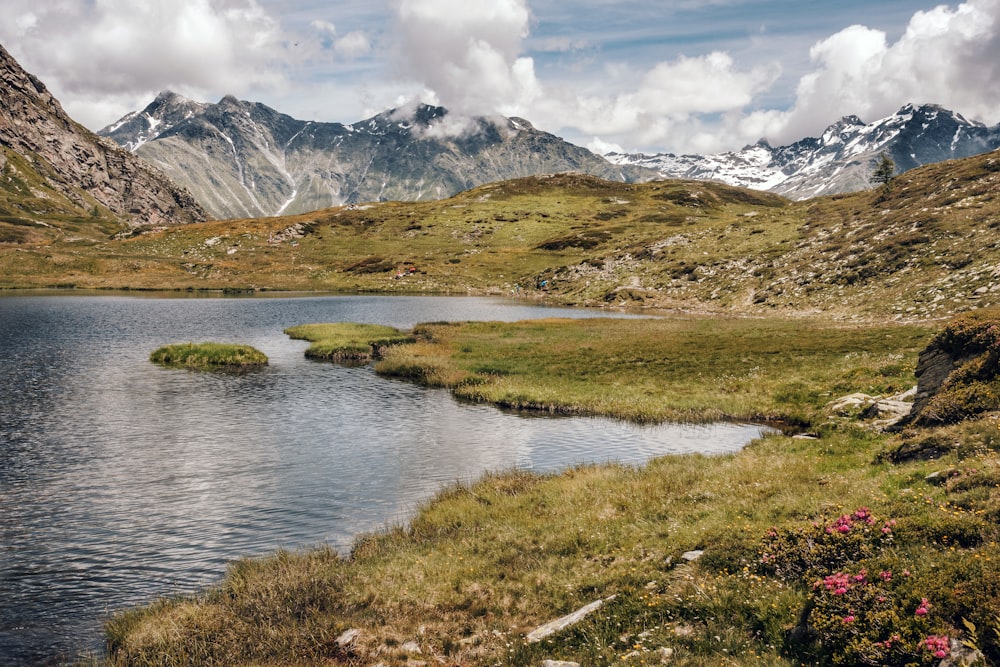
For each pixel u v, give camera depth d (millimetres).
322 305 111812
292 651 13508
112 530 21031
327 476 26797
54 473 26734
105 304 104562
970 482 15195
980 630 9188
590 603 14109
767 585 13070
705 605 12781
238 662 13172
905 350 44125
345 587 16109
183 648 13602
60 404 39062
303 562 17578
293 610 15164
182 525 21484
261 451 30391
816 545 13688
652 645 11703
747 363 46969
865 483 18312
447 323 78750
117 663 13172
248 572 17078
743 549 14898
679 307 102625
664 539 17344
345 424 35750
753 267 105375
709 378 43906
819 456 23719
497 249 179000
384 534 20422
